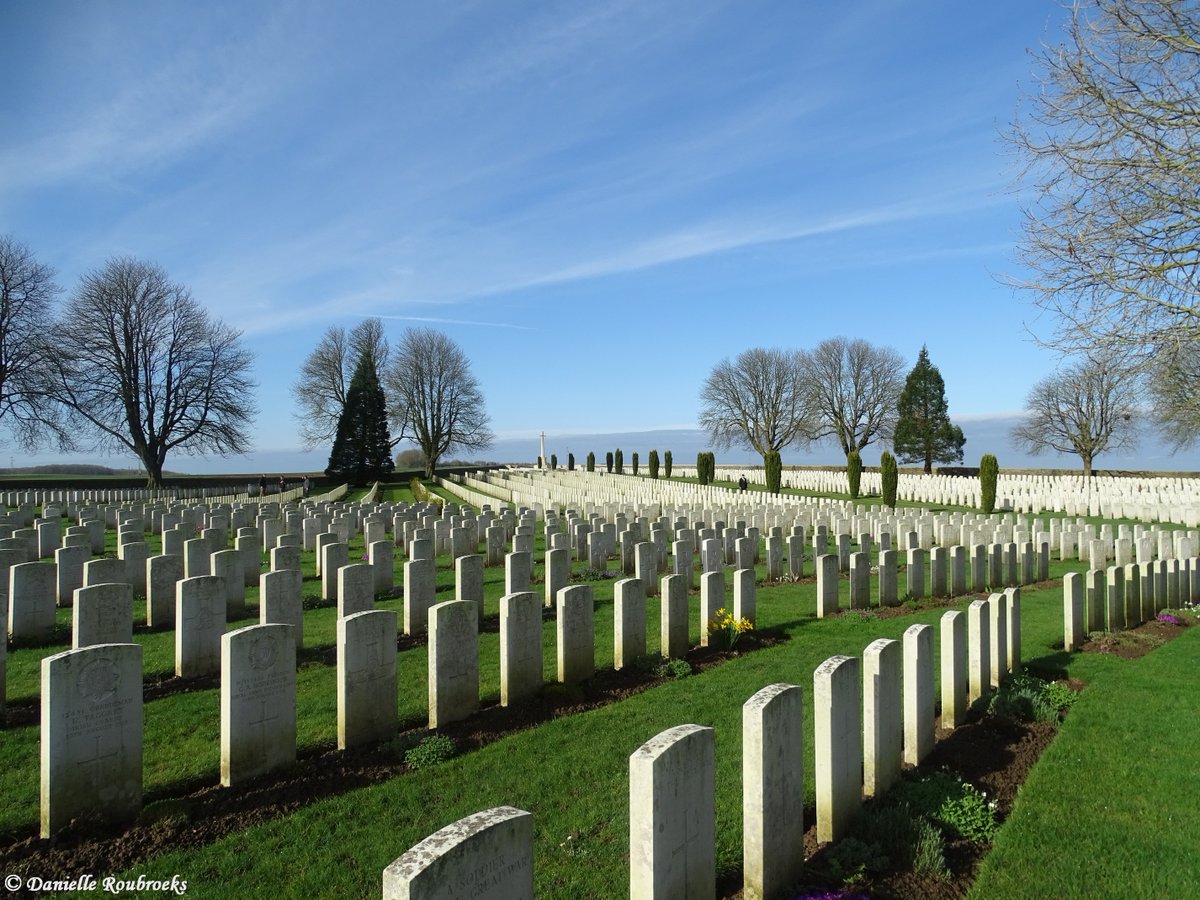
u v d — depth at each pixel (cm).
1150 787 589
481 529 2205
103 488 5012
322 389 6881
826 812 504
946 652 726
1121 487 3944
